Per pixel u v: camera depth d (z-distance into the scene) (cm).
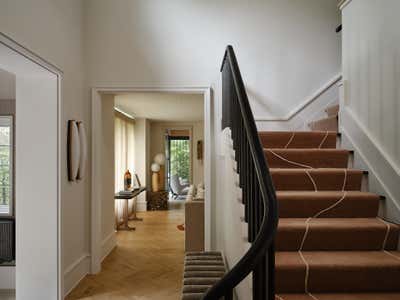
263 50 429
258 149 171
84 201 413
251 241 187
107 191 511
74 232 382
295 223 240
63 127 350
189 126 1102
